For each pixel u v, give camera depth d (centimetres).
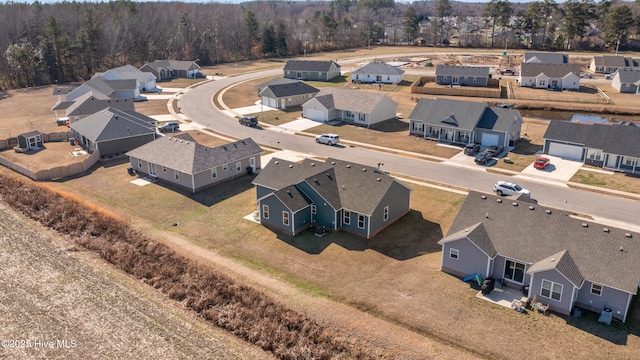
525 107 8806
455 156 5875
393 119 7731
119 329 2738
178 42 14162
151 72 11269
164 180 5084
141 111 8338
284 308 2883
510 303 2973
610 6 17400
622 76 9769
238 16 17750
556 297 2872
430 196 4659
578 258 2944
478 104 6450
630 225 4009
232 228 4031
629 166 5244
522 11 17000
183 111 8350
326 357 2500
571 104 8750
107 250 3619
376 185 3988
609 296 2805
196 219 4206
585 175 5181
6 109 8544
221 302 3000
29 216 4284
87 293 3097
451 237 3266
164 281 3222
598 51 15262
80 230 4016
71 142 6431
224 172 5072
